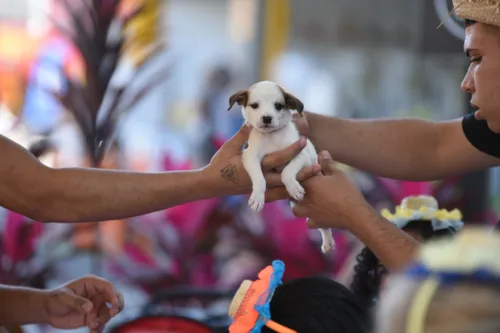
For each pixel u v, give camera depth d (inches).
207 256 219.6
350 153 136.1
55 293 112.7
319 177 112.7
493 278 60.2
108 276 226.4
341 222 110.4
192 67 594.6
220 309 185.5
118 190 113.4
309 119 135.4
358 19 565.3
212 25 613.3
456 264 61.8
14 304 112.8
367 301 122.9
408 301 62.5
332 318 88.9
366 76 571.5
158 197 114.1
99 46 219.0
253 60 526.0
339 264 209.0
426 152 136.2
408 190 231.3
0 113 265.3
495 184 365.4
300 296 91.8
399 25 563.2
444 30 253.8
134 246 230.8
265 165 113.7
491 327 59.1
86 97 217.9
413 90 561.9
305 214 114.7
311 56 567.2
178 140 523.5
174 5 608.1
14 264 211.2
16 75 318.0
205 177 114.5
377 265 127.3
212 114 443.8
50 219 114.7
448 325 59.9
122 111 222.8
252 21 529.7
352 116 571.2
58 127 237.6
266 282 92.9
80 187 112.9
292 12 557.6
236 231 219.5
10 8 427.5
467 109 279.4
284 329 88.5
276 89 116.0
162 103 559.2
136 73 228.7
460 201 239.6
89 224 225.6
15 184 112.6
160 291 196.4
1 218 217.2
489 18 107.7
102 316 116.8
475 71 112.3
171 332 147.6
